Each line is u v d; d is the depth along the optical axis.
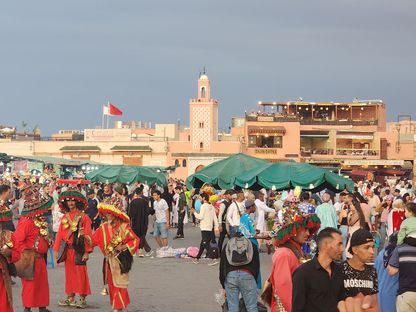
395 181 55.34
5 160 47.19
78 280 13.72
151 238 31.08
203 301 14.76
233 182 21.58
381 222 23.72
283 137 91.62
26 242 12.51
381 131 97.31
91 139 92.56
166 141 90.25
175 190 38.50
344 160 90.75
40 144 91.50
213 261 21.67
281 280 8.21
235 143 89.19
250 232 15.31
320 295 6.75
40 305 12.76
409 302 9.19
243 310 10.59
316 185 20.19
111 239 12.67
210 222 21.77
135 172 32.94
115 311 12.72
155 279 18.05
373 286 6.94
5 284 10.77
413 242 9.28
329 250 6.75
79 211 13.83
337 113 99.75
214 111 90.06
